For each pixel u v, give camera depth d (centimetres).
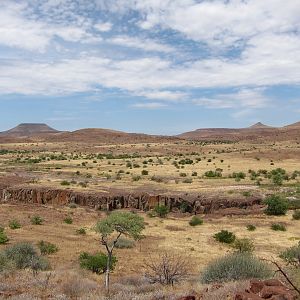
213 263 1922
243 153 15912
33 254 2959
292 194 7331
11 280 2084
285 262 2681
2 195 8294
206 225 5769
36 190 8000
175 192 7669
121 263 3359
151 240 4641
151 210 7075
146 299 1416
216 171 11050
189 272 2808
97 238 4603
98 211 7050
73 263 3219
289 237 4894
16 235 4566
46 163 14288
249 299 964
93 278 2550
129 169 11950
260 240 4738
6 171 11362
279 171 10612
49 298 1625
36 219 5478
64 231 4994
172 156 16912
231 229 5453
